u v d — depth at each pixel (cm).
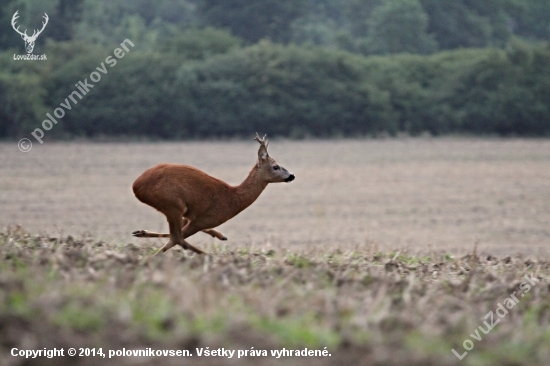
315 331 2847
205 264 3800
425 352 2762
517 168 15812
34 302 2791
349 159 17362
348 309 3112
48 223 8962
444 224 9631
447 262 4925
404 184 13475
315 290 3456
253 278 3662
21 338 2592
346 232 8888
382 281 3756
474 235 8800
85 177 13625
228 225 9375
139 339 2675
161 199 4341
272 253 4766
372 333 2884
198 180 4462
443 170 15425
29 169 14575
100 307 2847
